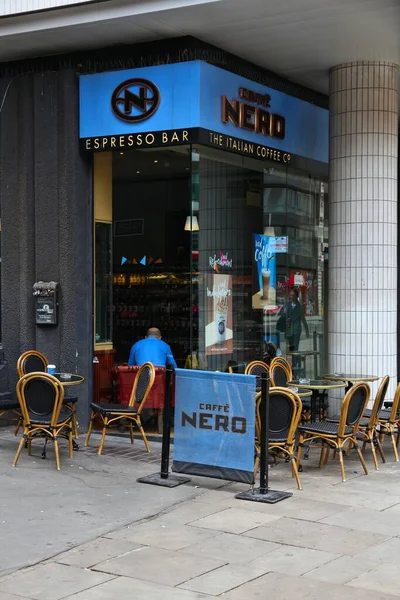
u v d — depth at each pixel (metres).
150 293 10.85
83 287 10.92
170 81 10.14
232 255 11.21
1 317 11.37
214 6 9.07
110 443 10.30
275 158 11.55
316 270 12.98
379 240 11.12
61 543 6.32
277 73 11.80
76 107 10.80
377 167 11.12
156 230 10.71
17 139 11.20
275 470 8.88
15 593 5.30
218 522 6.90
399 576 5.62
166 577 5.59
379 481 8.42
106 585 5.45
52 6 9.67
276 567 5.79
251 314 11.69
